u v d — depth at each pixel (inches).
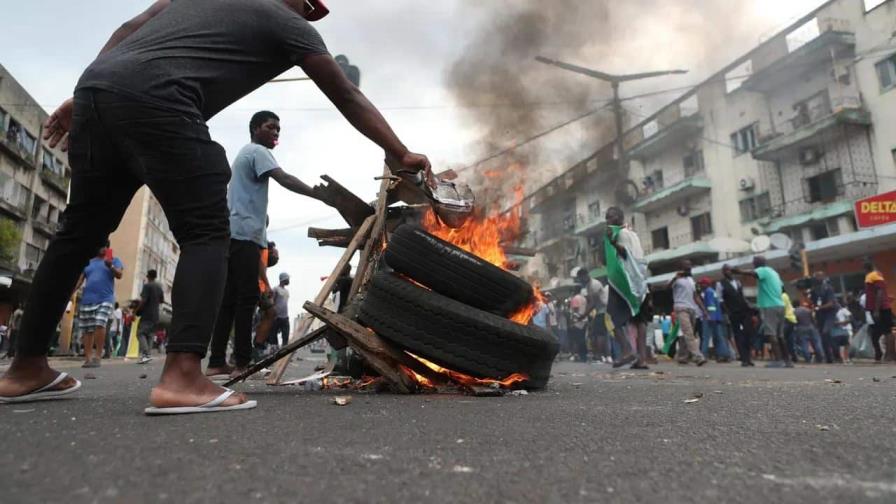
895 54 709.3
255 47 76.8
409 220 135.9
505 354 102.3
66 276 78.5
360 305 109.0
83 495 31.9
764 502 32.9
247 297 143.0
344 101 82.9
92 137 70.5
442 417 67.8
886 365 343.3
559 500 32.8
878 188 716.7
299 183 138.3
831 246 595.8
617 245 258.8
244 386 121.0
